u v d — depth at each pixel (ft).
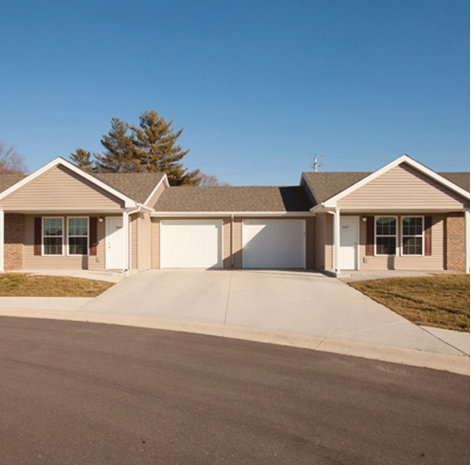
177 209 58.85
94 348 21.25
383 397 15.17
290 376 17.31
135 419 13.10
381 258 53.93
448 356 19.84
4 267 53.21
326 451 11.30
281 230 58.59
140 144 133.49
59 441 11.66
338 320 26.99
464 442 11.89
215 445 11.54
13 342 22.36
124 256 48.96
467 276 44.55
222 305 32.12
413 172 48.37
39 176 49.24
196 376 17.17
